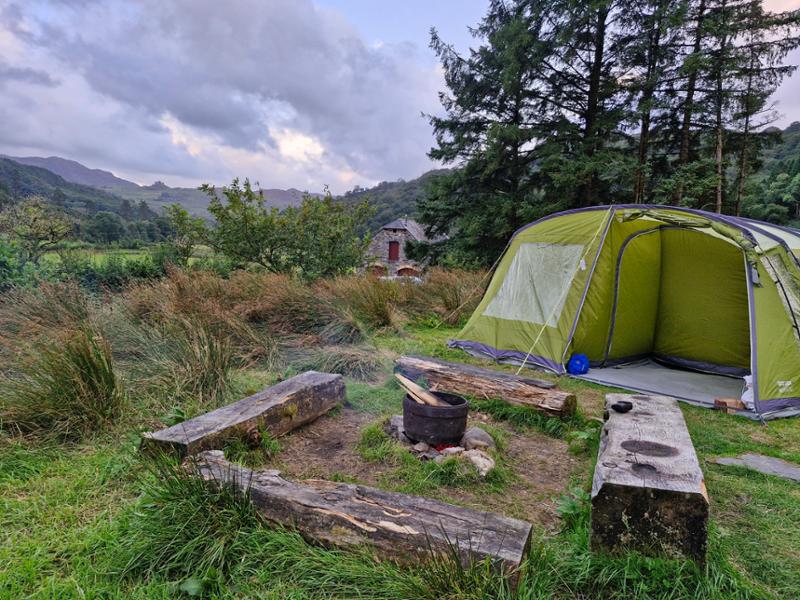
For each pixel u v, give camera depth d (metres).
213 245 9.81
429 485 2.72
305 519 2.01
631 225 5.83
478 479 2.78
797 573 1.99
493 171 15.09
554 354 5.56
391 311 7.57
